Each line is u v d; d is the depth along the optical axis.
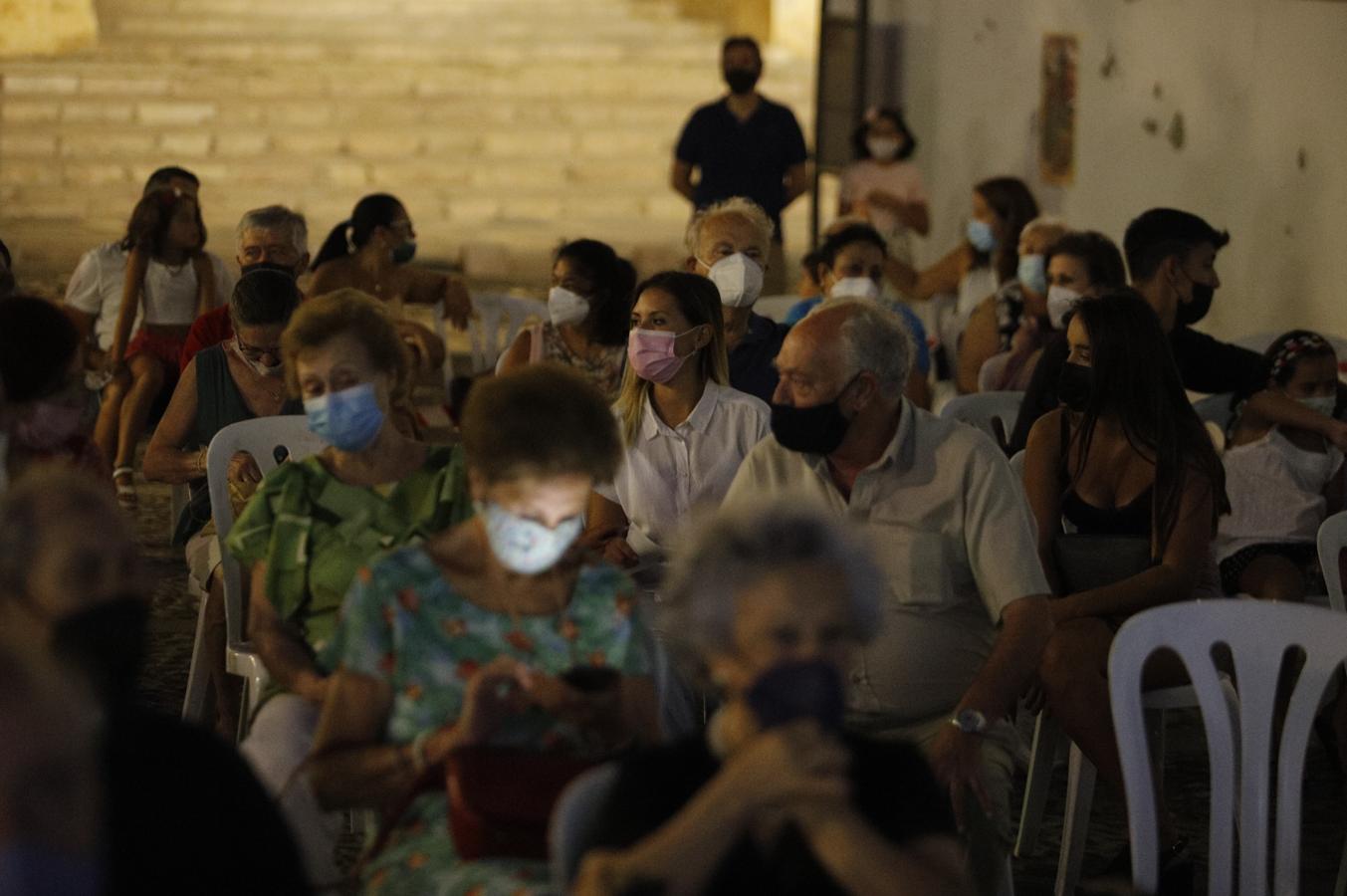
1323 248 8.16
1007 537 4.16
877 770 2.81
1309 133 8.27
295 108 19.16
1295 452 6.03
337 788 3.32
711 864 2.55
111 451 8.20
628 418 5.21
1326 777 5.82
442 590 3.35
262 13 21.64
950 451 4.23
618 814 2.78
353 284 8.77
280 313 5.67
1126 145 10.13
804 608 2.69
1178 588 4.77
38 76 19.09
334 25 21.47
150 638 6.72
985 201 9.25
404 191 18.02
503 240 16.59
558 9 22.30
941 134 12.98
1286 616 3.90
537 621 3.35
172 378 8.24
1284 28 8.46
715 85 20.70
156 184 8.18
